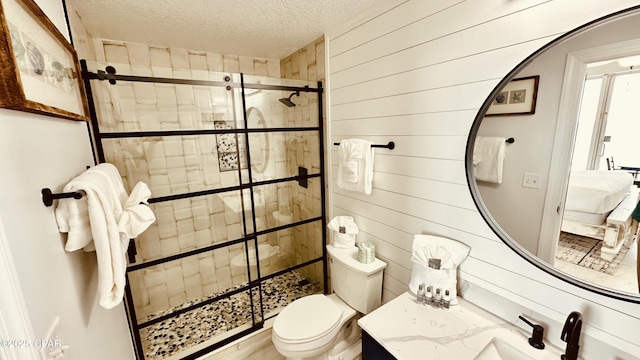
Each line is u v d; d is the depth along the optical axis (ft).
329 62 6.17
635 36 2.37
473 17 3.43
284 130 7.27
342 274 5.54
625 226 2.58
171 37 6.10
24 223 1.77
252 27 5.62
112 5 4.44
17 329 1.50
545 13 2.83
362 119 5.50
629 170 2.49
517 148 3.27
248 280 7.16
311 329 4.78
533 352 3.14
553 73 2.89
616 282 2.68
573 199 2.90
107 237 2.56
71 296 2.44
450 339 3.43
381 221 5.41
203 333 6.68
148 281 7.03
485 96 3.43
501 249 3.54
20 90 1.63
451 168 3.96
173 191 7.04
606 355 2.83
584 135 2.76
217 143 7.35
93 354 2.80
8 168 1.65
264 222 8.45
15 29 1.79
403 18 4.33
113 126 5.59
